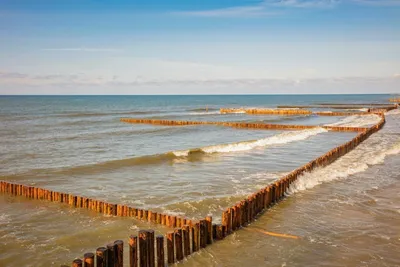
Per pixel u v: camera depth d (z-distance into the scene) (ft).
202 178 58.75
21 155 81.00
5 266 28.48
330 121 184.65
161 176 60.44
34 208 42.04
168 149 92.38
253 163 71.92
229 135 126.00
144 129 143.33
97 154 84.07
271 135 125.59
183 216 40.06
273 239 33.58
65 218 38.91
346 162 69.82
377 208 42.57
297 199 45.91
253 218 38.65
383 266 28.63
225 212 34.01
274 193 44.21
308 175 54.34
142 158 74.18
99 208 40.50
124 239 33.65
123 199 46.80
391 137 109.50
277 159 76.33
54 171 63.36
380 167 65.82
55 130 135.64
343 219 38.88
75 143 102.22
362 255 30.48
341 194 48.26
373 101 481.05
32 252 31.04
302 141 106.22
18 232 35.35
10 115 207.41
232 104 438.40
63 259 29.86
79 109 285.23
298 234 34.78
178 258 28.89
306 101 533.14
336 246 32.19
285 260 29.63
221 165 70.03
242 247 31.89
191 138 116.67
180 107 353.51
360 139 97.66
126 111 269.03
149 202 45.39
